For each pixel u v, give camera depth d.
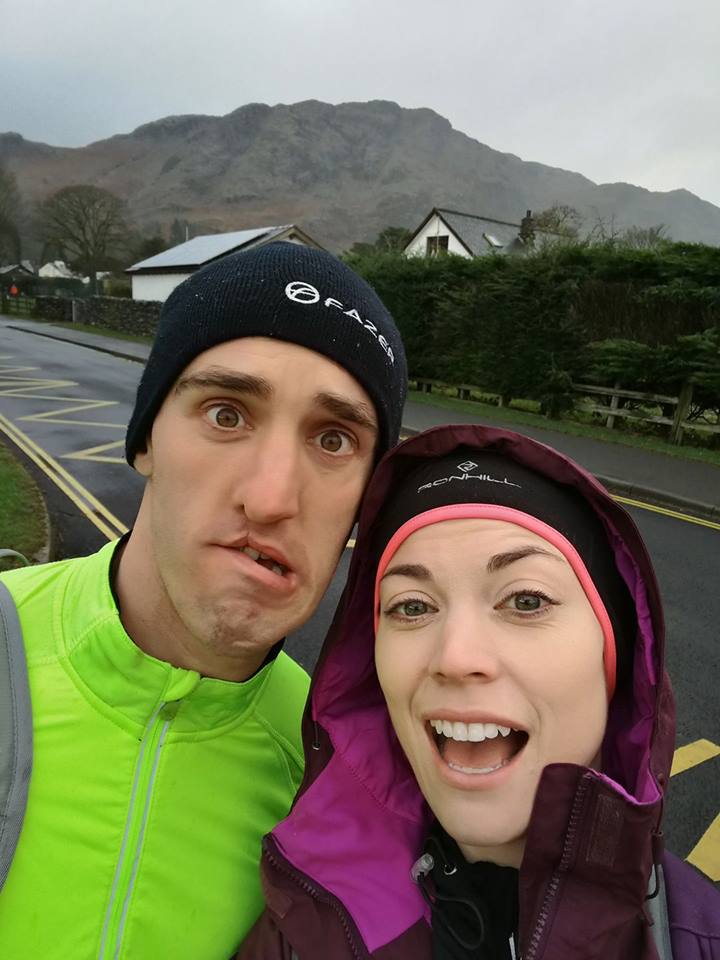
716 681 1.41
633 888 0.34
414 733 0.39
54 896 0.35
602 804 0.34
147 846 0.37
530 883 0.35
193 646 0.39
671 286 3.74
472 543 0.38
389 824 0.42
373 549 0.44
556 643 0.37
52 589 0.44
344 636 0.45
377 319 0.40
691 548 2.30
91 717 0.38
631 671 0.42
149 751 0.39
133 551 0.41
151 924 0.37
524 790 0.36
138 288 13.90
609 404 4.34
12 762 0.36
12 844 0.35
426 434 0.41
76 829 0.36
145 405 0.39
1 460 2.96
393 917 0.39
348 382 0.37
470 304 4.91
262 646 0.36
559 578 0.38
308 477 0.36
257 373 0.34
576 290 4.25
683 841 0.96
